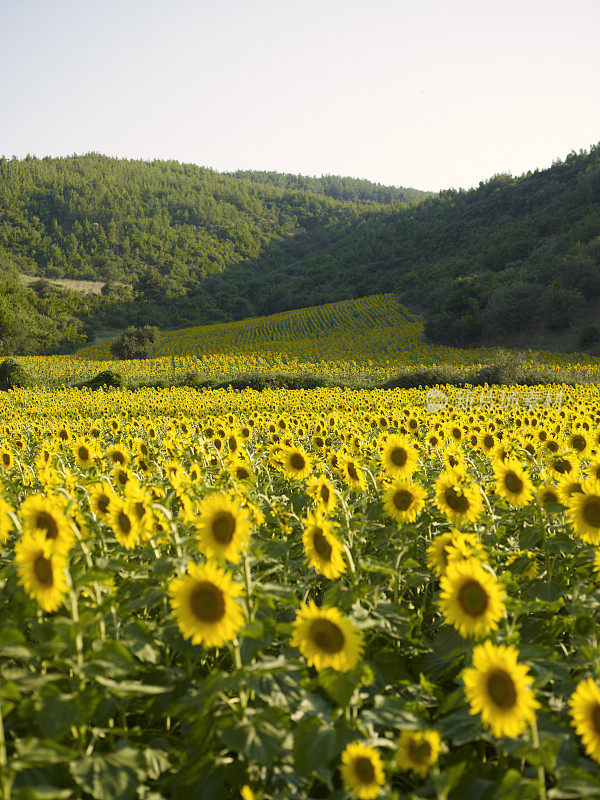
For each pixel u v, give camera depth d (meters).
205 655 3.60
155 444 12.56
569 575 5.00
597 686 3.00
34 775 2.78
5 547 5.02
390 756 2.95
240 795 3.00
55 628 2.87
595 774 2.81
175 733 3.68
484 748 3.44
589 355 83.69
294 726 3.23
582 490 5.06
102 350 116.38
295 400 29.31
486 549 4.45
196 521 4.07
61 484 5.98
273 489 7.23
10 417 22.50
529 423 13.05
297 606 3.92
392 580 4.35
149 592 3.96
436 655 3.96
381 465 7.29
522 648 3.42
